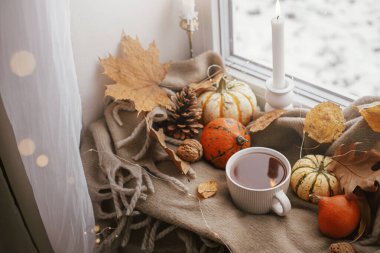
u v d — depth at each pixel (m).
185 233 0.99
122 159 1.06
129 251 1.12
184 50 1.30
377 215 0.90
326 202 0.90
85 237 1.05
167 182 1.03
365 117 0.93
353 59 1.14
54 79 0.87
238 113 1.12
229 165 0.99
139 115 1.12
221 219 0.96
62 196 0.99
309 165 0.98
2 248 1.04
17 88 0.86
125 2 1.11
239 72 1.28
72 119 0.93
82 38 1.08
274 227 0.94
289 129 1.08
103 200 1.09
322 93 1.18
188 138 1.12
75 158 0.96
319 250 0.90
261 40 1.27
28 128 0.90
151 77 1.16
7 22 0.80
